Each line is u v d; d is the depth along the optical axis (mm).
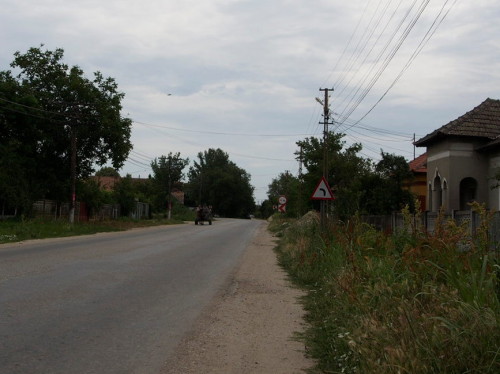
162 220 61406
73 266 13977
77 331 7051
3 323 7289
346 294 7738
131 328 7375
